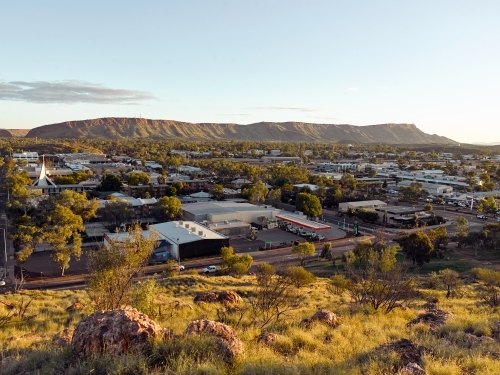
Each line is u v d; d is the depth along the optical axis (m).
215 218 80.69
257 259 60.66
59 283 49.12
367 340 12.92
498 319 17.58
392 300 21.25
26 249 54.19
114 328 9.66
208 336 9.87
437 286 37.34
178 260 59.44
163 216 81.44
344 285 28.38
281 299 19.77
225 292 23.72
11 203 79.75
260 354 10.27
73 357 9.49
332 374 9.23
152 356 8.96
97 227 76.25
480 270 37.06
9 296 27.33
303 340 12.29
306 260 60.34
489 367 9.34
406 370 9.02
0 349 11.44
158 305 19.56
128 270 17.22
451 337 12.87
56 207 65.31
